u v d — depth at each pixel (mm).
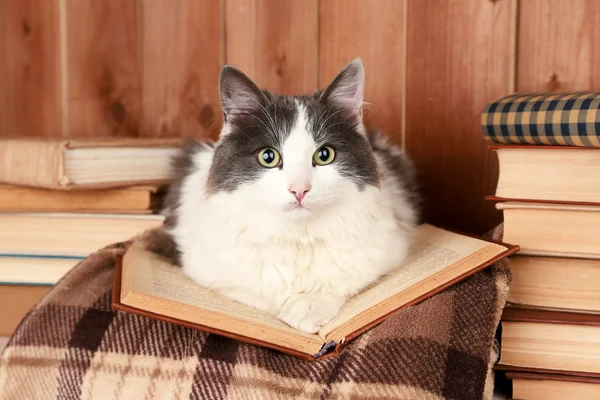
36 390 1116
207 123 1928
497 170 1738
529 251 1256
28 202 1519
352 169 1246
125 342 1137
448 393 1005
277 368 1053
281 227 1218
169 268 1361
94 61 1944
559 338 1187
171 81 1931
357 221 1252
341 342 1046
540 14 1669
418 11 1759
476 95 1739
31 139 1524
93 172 1470
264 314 1174
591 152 1201
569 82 1671
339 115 1282
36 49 1957
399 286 1160
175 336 1136
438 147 1782
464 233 1451
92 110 1964
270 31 1865
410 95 1792
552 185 1236
